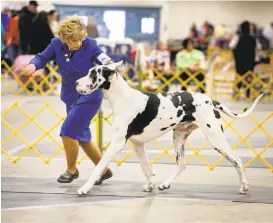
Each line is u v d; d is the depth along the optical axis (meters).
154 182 7.03
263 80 17.53
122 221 5.47
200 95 6.34
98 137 8.06
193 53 15.82
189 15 27.19
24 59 16.48
